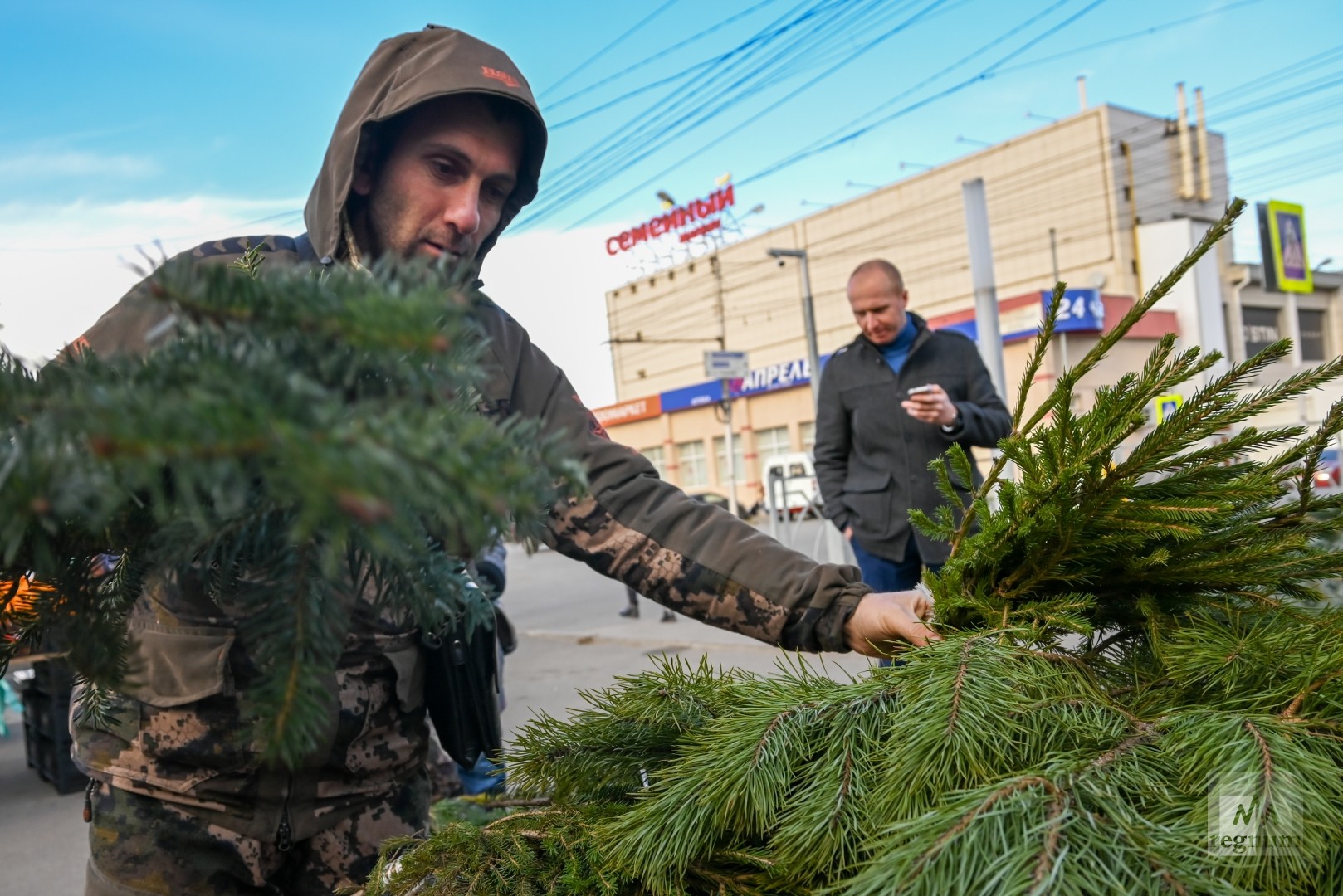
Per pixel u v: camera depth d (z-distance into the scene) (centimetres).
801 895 84
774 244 3350
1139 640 106
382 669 127
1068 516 96
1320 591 106
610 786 110
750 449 3145
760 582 117
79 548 59
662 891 88
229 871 119
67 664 64
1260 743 74
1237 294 2998
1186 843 68
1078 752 79
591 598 1018
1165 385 96
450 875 100
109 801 121
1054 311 99
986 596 108
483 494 36
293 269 48
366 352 41
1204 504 95
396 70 125
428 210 128
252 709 52
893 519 312
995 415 311
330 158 127
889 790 81
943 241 3081
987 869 65
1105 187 2842
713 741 94
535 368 126
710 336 3559
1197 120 3019
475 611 67
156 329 44
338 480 31
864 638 116
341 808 125
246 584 68
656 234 3697
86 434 35
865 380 323
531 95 132
